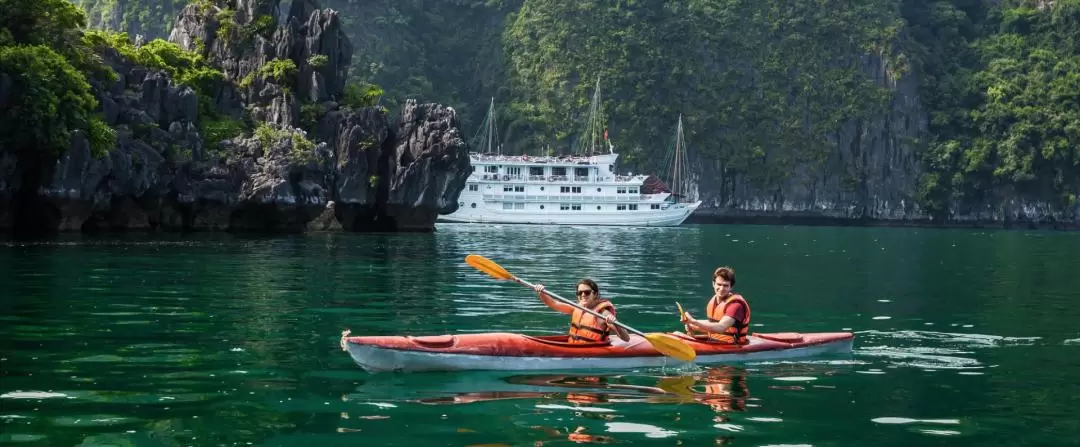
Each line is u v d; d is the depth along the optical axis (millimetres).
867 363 13664
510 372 12352
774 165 173500
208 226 54688
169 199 52656
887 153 177125
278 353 13477
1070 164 168125
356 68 175250
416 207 66938
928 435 9492
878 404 10852
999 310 21750
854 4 185250
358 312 18547
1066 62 177625
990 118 173125
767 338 14242
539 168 98812
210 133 58844
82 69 50281
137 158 49312
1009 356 14539
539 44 180500
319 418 9719
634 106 171500
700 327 13312
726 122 174875
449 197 68562
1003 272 37344
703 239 71125
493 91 186750
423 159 66875
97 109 49344
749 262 42062
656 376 12320
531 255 42500
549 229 82000
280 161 56500
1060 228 168125
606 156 100375
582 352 12672
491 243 52500
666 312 20281
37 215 44969
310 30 67500
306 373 12047
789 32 182625
